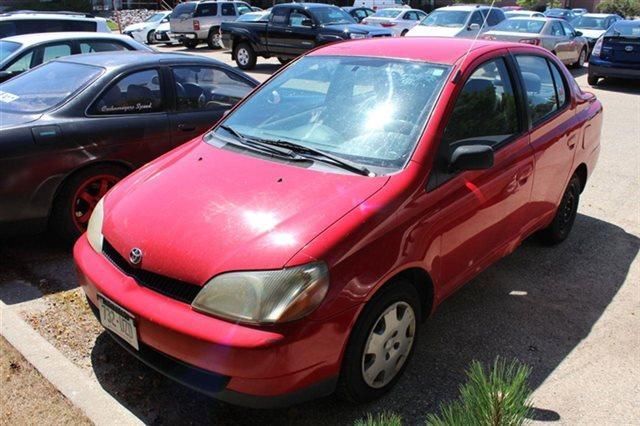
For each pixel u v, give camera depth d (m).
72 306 3.84
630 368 3.32
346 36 15.74
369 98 3.49
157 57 5.31
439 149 3.15
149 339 2.64
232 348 2.42
